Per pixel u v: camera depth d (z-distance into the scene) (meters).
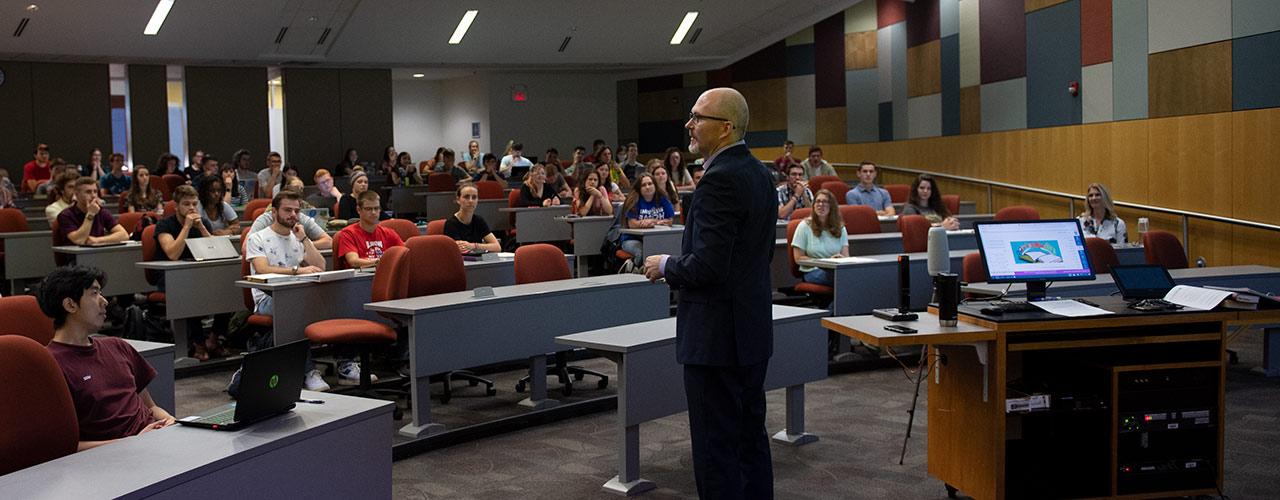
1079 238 4.07
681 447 4.63
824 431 4.87
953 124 13.45
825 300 6.91
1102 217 7.71
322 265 6.06
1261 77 8.23
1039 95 11.41
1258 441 4.58
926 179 8.63
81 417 3.00
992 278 3.99
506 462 4.42
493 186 12.19
